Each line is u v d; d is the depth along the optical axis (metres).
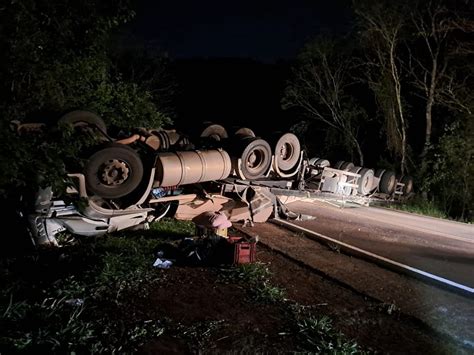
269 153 11.95
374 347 5.48
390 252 10.14
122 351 4.94
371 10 21.59
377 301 6.95
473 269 9.34
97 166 9.02
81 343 5.04
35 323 5.50
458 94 22.23
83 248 8.54
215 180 11.26
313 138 27.91
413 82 23.31
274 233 11.02
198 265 7.85
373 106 26.19
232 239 8.20
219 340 5.32
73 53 9.68
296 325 5.80
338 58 24.66
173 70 30.50
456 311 6.83
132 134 10.70
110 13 9.68
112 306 6.04
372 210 16.92
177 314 5.93
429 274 8.41
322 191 14.73
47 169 6.37
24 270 7.39
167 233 9.86
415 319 6.36
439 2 21.25
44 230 8.59
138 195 9.66
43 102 9.79
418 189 22.92
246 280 7.27
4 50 7.35
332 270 8.28
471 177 21.25
